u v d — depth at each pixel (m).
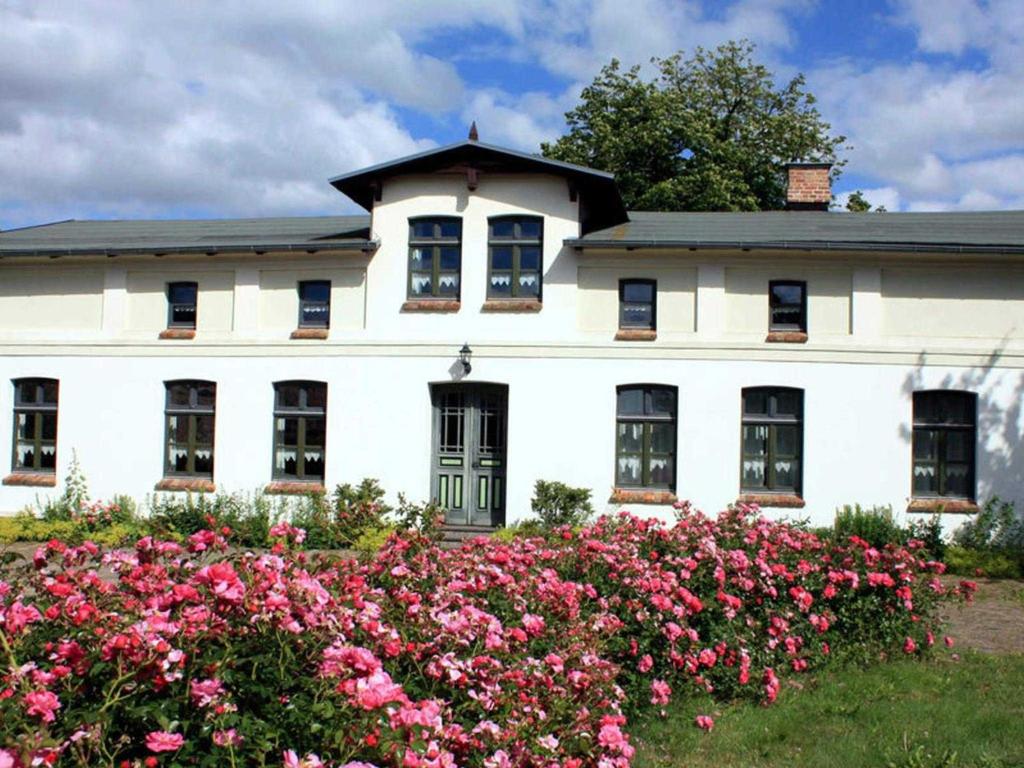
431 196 16.97
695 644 7.17
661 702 6.70
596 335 16.44
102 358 17.94
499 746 4.36
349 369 17.00
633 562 7.43
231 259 17.56
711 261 16.25
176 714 3.68
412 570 6.27
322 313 17.39
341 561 6.28
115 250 17.45
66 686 3.74
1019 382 15.65
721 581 7.55
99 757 3.55
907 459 15.71
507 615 6.12
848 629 8.55
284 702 3.90
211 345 17.50
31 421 18.36
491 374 16.61
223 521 15.58
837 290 16.09
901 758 6.42
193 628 3.96
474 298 16.75
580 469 16.31
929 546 15.07
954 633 10.09
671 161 31.27
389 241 17.06
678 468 16.08
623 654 6.90
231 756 3.57
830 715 7.25
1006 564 14.26
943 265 15.87
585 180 16.50
